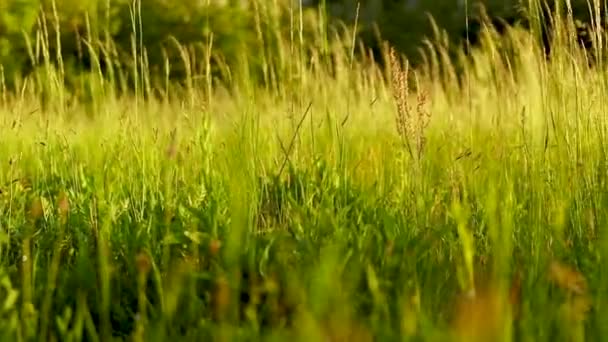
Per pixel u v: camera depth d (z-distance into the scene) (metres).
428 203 7.47
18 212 7.46
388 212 7.25
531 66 8.70
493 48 9.66
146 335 4.52
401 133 7.64
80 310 4.53
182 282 5.13
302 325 3.39
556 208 6.64
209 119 9.62
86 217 7.11
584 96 7.89
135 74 9.88
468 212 6.84
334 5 24.98
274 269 5.41
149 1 27.16
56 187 8.74
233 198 4.45
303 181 8.64
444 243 6.32
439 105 12.02
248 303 5.20
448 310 4.46
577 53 8.09
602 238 5.41
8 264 6.17
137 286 5.61
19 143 10.54
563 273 4.33
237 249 4.41
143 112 10.38
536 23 8.59
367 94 11.66
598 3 8.00
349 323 3.60
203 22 26.38
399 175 8.88
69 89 15.60
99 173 8.42
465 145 9.97
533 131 8.12
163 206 7.60
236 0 26.58
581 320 4.18
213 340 4.33
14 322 4.53
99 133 10.39
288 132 10.03
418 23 28.86
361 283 5.30
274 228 6.81
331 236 6.30
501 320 3.36
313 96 10.50
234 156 7.87
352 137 10.78
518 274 5.01
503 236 4.57
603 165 7.49
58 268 5.84
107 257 5.66
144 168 8.60
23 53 21.02
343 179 8.56
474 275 5.22
